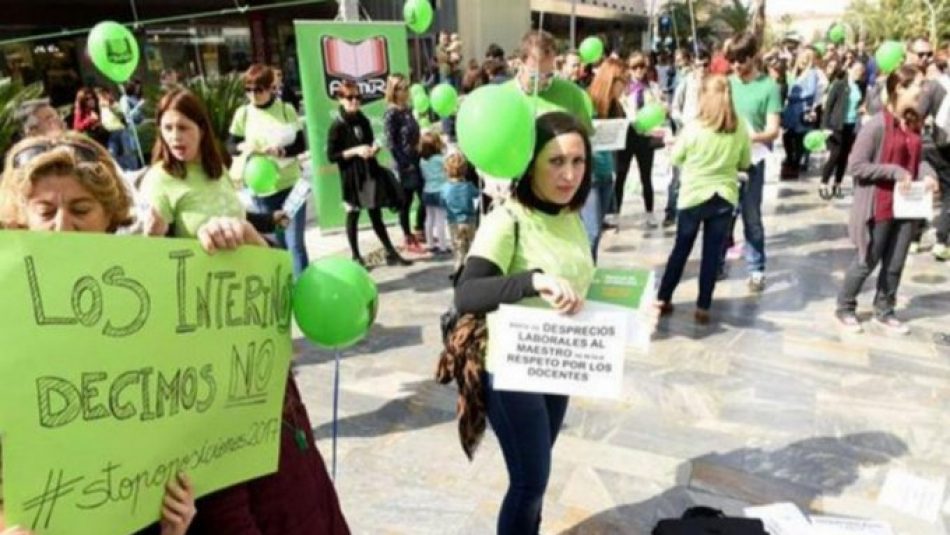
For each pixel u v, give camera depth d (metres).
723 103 3.91
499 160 1.63
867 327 4.25
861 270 4.11
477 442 1.91
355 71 6.38
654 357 3.86
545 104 3.15
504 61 7.96
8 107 5.86
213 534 1.23
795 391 3.46
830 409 3.28
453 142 7.12
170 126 2.47
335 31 6.22
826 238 6.26
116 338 1.02
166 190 2.50
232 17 12.12
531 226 1.77
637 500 2.62
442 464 2.87
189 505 1.14
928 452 2.91
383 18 13.91
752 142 4.64
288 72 13.30
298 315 1.40
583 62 6.73
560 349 1.63
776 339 4.09
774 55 9.93
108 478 1.03
